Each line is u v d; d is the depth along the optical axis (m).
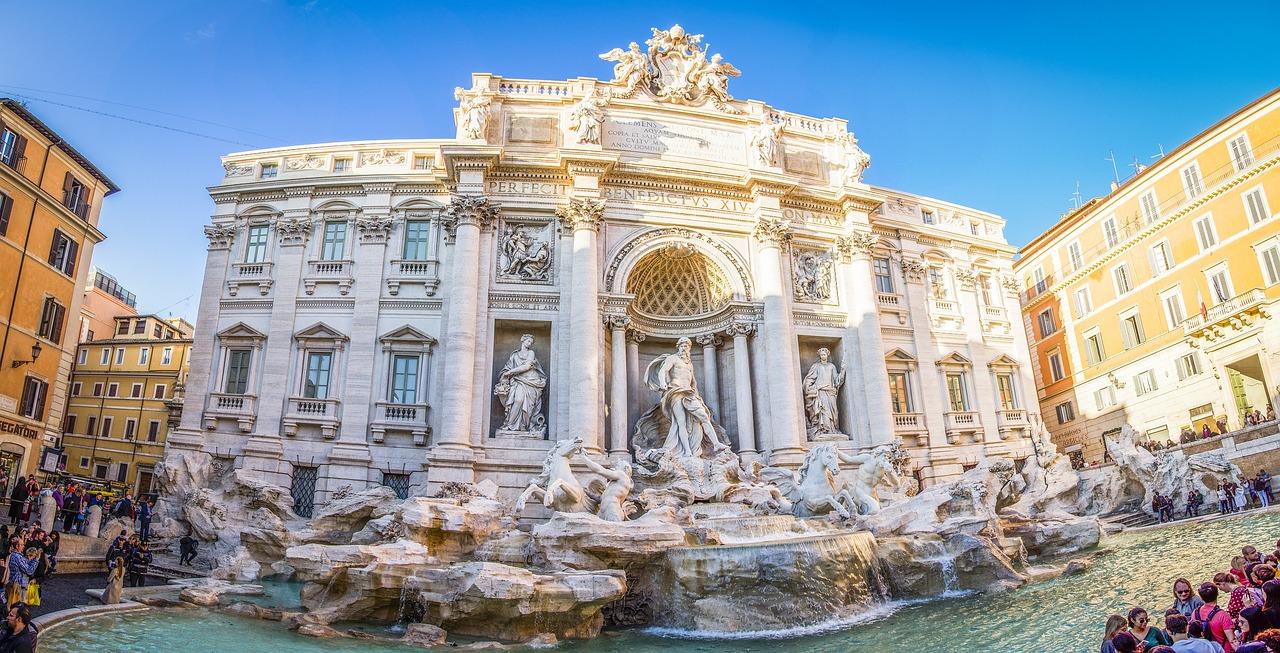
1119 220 48.00
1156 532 29.36
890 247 41.19
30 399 35.16
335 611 17.97
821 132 40.34
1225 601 15.49
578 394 31.36
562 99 36.38
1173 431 43.56
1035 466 37.50
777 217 36.38
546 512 28.73
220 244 35.12
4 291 33.38
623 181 36.00
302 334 32.94
